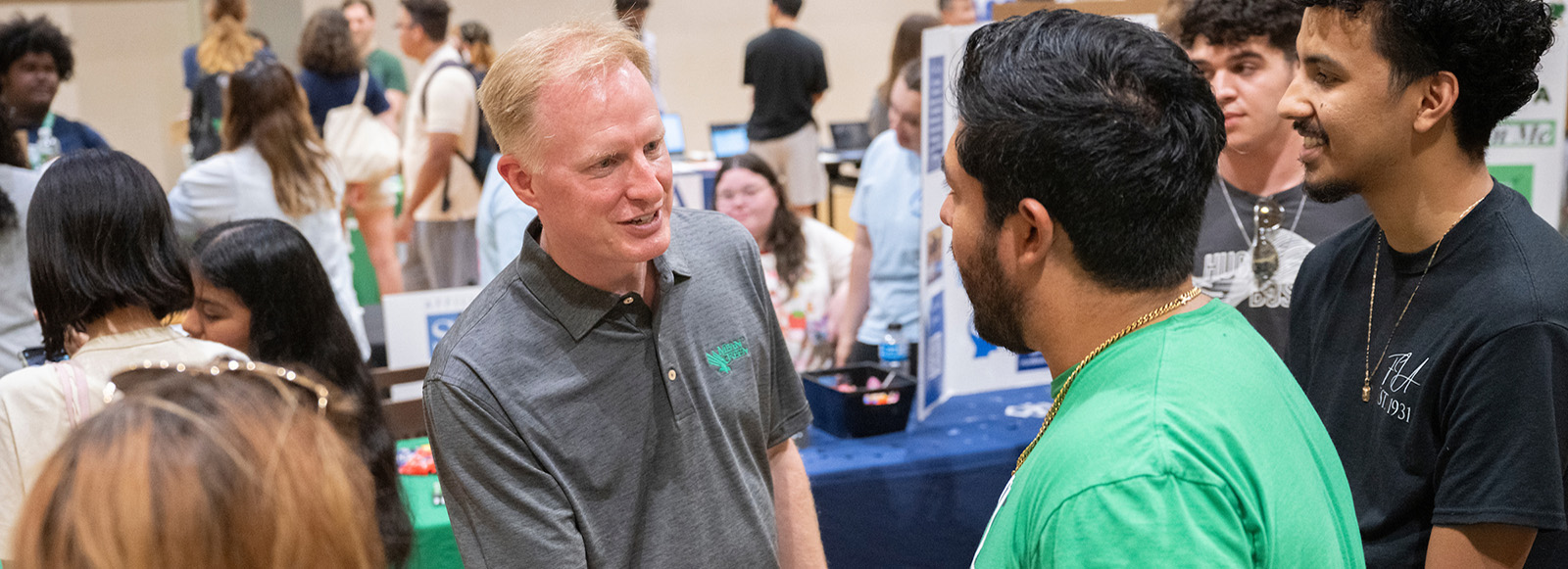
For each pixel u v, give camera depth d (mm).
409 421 2469
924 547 2332
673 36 8914
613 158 1118
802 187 6188
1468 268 1159
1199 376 806
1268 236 1959
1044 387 2793
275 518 578
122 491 554
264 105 3117
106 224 1456
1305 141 1222
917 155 3031
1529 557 1283
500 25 7816
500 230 2846
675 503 1294
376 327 3904
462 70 4934
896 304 3115
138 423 584
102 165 1477
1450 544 1128
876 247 3115
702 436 1311
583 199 1126
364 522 645
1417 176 1169
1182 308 870
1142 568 722
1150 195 815
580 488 1230
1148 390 798
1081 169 811
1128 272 841
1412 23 1087
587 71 1113
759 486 1392
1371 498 1265
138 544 547
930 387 2512
